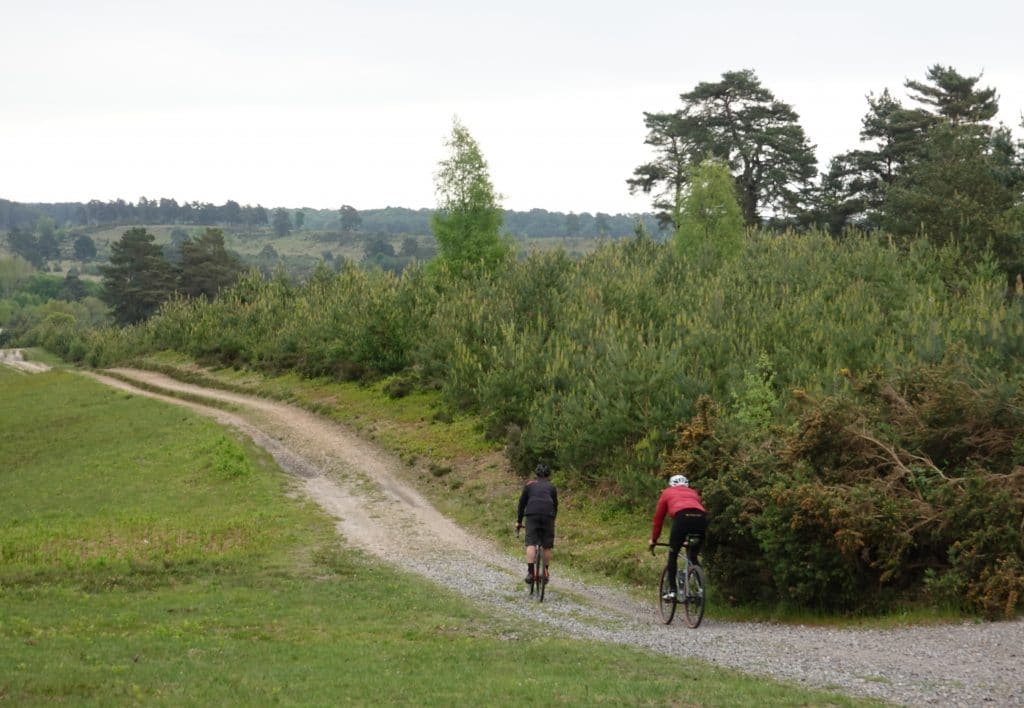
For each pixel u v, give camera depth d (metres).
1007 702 9.20
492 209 62.12
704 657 12.01
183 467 36.84
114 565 20.28
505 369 36.41
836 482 15.33
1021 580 12.71
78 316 188.25
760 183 84.75
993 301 35.19
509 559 22.83
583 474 28.25
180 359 80.69
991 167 57.50
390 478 34.94
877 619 13.84
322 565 21.08
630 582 19.45
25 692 9.34
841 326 31.17
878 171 83.50
